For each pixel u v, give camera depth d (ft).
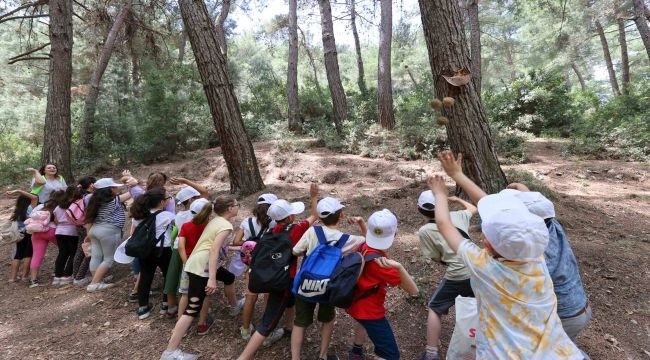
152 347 13.50
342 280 9.70
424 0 17.66
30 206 20.26
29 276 20.15
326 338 11.52
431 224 11.36
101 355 13.24
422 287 14.96
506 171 27.30
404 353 12.17
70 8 35.29
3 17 41.63
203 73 25.57
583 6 64.08
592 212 22.22
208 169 36.17
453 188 24.57
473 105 17.99
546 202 8.91
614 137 36.78
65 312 16.11
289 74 49.49
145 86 42.09
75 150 43.65
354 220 11.98
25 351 13.64
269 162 34.32
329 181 30.71
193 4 24.70
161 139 40.40
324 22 44.91
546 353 6.12
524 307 6.25
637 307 13.37
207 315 14.17
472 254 6.71
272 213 11.84
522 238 5.94
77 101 54.70
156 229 14.67
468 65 17.81
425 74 58.65
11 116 67.41
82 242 19.43
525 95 46.68
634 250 17.03
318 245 10.64
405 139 35.76
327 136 40.37
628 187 27.55
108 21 51.67
